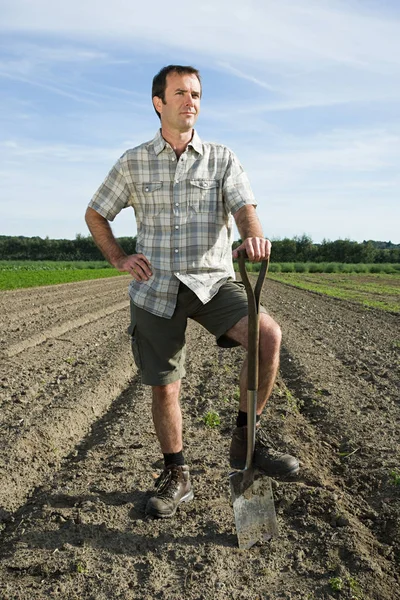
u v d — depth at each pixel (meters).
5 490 4.38
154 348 3.64
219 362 9.34
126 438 5.53
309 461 4.84
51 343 10.99
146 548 3.40
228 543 3.43
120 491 4.18
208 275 3.54
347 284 37.66
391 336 12.35
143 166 3.57
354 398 6.92
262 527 3.39
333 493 4.01
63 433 5.78
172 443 3.84
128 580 3.10
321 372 8.34
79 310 17.11
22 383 7.62
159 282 3.55
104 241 3.76
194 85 3.46
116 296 23.17
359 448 5.16
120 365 8.83
